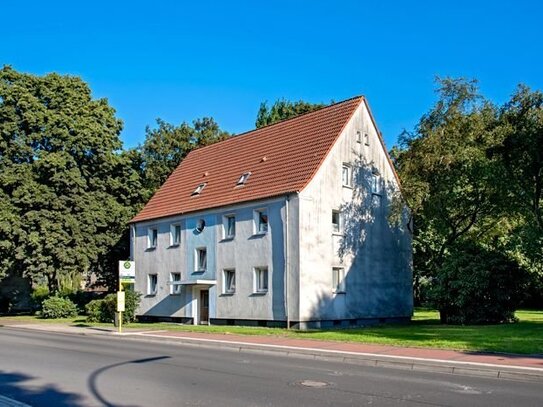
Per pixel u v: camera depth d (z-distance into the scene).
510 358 15.45
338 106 33.25
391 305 33.72
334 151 30.94
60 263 41.06
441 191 30.50
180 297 35.41
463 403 10.06
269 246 29.88
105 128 45.03
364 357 16.16
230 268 31.97
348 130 32.03
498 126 28.44
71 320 39.19
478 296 28.53
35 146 43.19
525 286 29.30
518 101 27.77
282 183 30.20
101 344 21.97
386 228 34.00
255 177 32.50
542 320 30.77
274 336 23.36
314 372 13.94
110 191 45.62
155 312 37.41
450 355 16.20
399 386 11.87
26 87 43.44
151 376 13.12
